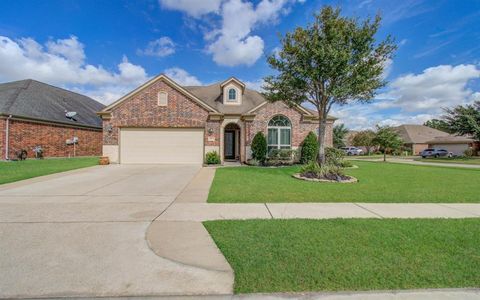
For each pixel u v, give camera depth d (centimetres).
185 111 1641
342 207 599
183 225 462
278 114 1753
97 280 282
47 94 2356
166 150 1642
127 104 1620
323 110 1183
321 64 1046
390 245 373
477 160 2705
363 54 1032
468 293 264
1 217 502
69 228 441
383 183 970
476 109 2928
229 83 1894
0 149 1716
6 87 2216
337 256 338
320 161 1179
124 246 369
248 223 471
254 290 267
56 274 292
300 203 633
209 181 967
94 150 2505
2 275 289
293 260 327
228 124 1859
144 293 262
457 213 555
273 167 1498
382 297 258
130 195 712
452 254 346
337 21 1038
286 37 1122
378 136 2492
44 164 1545
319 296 260
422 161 2573
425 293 264
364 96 1132
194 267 312
